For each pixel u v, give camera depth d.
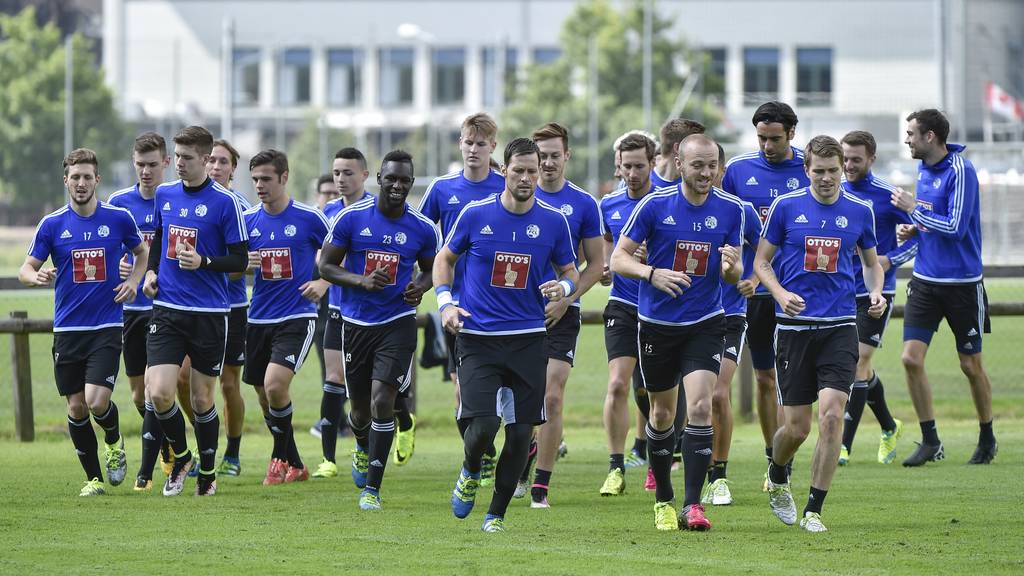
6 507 29.98
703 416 26.41
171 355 31.38
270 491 33.09
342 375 36.06
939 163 37.78
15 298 101.25
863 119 185.25
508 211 25.94
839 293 26.77
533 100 173.38
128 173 175.12
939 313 37.81
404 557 23.53
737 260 26.11
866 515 28.53
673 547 24.59
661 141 32.94
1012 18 197.00
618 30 170.00
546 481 30.33
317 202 45.91
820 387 26.62
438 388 60.31
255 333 35.00
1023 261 117.06
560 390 30.72
